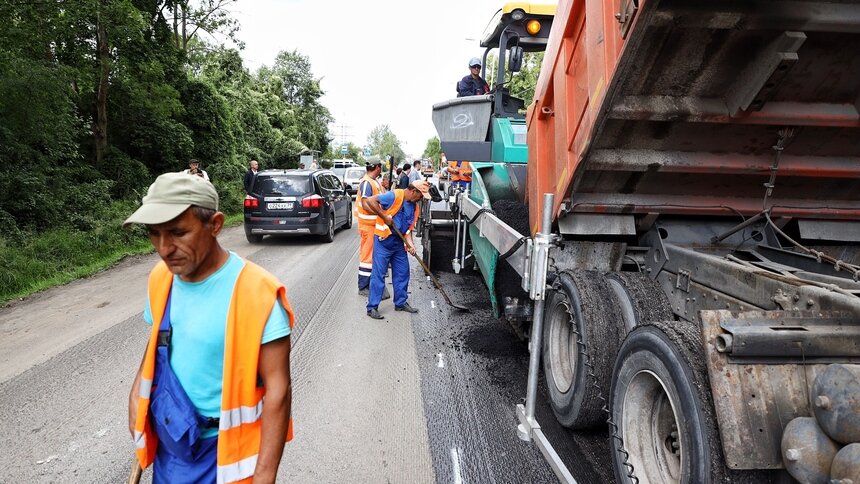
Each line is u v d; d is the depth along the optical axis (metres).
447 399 3.96
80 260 9.12
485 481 2.93
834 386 1.57
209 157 20.20
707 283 2.87
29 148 10.32
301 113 53.28
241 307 1.53
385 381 4.28
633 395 2.48
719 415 1.81
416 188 6.01
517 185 5.79
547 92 3.47
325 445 3.31
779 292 2.28
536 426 3.26
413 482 2.93
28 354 4.81
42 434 3.40
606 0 2.44
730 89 2.42
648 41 2.18
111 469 3.04
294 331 5.56
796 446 1.66
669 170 2.88
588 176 3.02
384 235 5.87
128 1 12.12
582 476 2.97
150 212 1.39
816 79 2.33
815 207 3.21
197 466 1.63
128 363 4.57
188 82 19.25
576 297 3.24
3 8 9.38
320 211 11.44
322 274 8.44
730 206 3.23
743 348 1.83
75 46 11.85
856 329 1.86
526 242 3.13
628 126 2.65
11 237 8.77
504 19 5.57
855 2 1.99
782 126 2.59
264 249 10.96
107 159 14.21
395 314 6.21
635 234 3.61
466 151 5.93
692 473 1.94
